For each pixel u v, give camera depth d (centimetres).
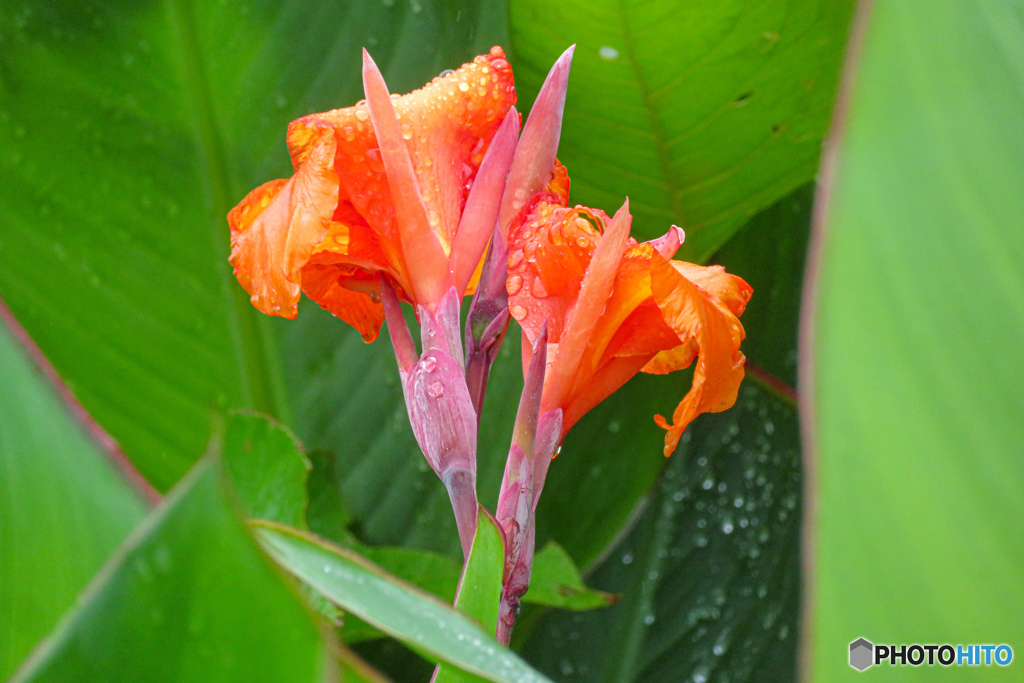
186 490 55
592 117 87
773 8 82
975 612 49
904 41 55
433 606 67
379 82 75
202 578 55
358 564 67
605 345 75
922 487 50
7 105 90
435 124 76
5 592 67
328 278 78
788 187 89
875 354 51
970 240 52
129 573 54
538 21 84
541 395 74
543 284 75
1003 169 53
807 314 52
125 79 91
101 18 90
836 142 54
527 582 74
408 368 76
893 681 49
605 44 84
